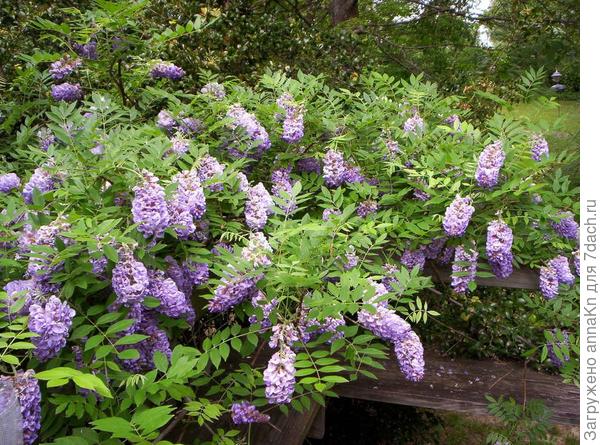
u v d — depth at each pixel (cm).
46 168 189
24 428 116
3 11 369
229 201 200
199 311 205
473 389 276
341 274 161
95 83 326
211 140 237
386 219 214
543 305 272
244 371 175
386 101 287
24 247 145
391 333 173
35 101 289
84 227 142
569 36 546
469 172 218
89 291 148
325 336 168
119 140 196
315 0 680
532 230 222
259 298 165
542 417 250
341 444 369
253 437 198
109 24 265
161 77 303
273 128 252
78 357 143
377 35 636
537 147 244
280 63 433
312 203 251
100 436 131
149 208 157
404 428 376
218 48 423
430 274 246
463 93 514
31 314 129
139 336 136
